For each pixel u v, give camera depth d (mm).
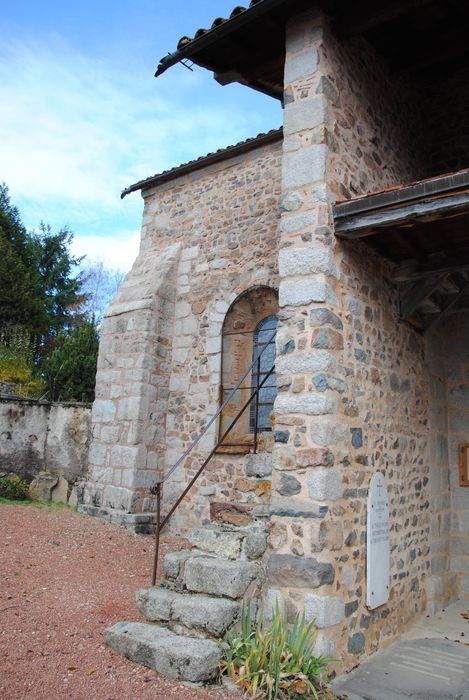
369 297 4488
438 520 5520
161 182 8836
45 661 3340
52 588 4609
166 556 4258
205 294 7875
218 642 3500
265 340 7477
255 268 7410
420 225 4059
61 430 8438
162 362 7914
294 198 4141
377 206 3865
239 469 6973
